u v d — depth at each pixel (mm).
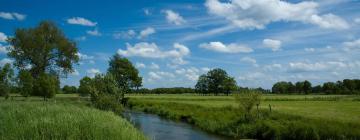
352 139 22516
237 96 32219
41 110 22891
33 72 65562
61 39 67750
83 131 15969
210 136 28875
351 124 26016
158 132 30781
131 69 81062
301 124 25750
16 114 20828
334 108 49562
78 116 19625
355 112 41500
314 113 39719
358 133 22922
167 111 48812
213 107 49062
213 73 160875
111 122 20000
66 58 67688
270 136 26422
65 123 16406
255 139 27328
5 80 49000
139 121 40156
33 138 14609
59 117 18438
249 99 31688
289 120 30219
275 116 32125
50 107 27031
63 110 24828
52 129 15430
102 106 39875
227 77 161375
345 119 31609
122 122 22469
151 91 194250
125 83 79750
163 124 37219
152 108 56438
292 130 25062
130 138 16969
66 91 137125
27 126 15961
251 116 31906
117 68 80375
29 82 56531
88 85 42031
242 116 33031
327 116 35344
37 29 66062
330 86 169625
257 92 32000
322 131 23859
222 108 45688
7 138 14602
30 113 21469
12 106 27734
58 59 67750
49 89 56469
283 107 51844
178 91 198625
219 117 36469
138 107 64000
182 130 32406
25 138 14648
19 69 65438
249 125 29906
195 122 37469
